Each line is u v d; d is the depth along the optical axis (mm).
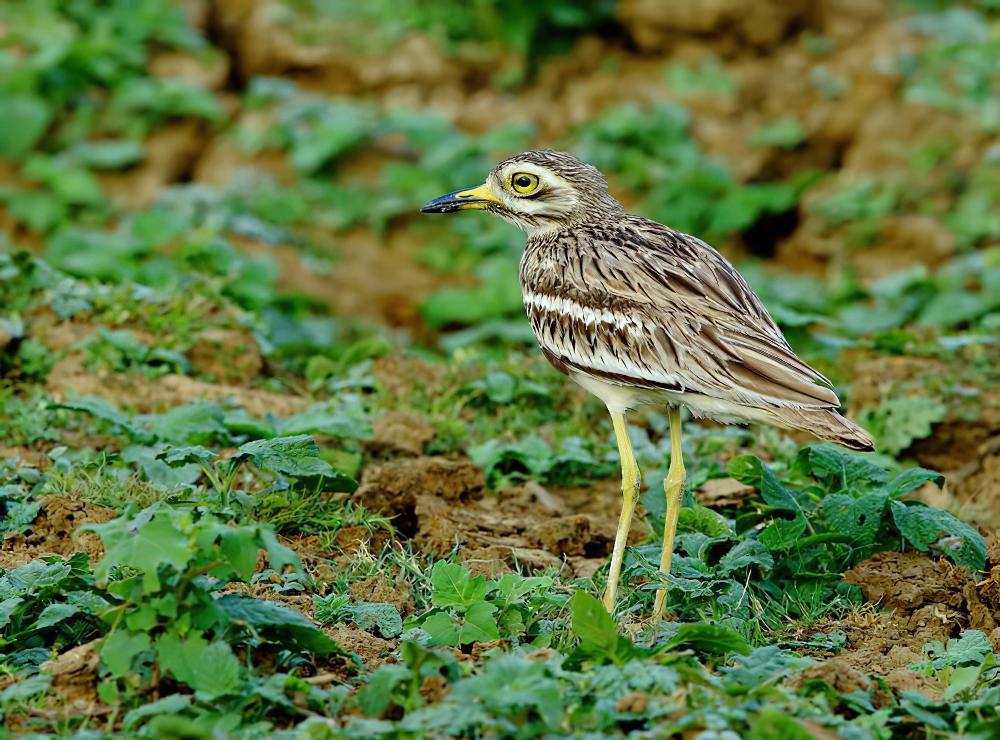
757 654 7934
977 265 18453
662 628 8703
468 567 9812
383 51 22938
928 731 7375
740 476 10133
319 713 7496
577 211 10383
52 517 9883
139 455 10914
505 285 18625
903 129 21438
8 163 20094
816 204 20734
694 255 9820
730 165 21500
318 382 13414
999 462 12211
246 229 19156
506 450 11836
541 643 8461
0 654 8133
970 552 9422
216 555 7609
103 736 7098
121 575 8758
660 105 21703
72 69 21234
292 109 21594
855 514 9578
